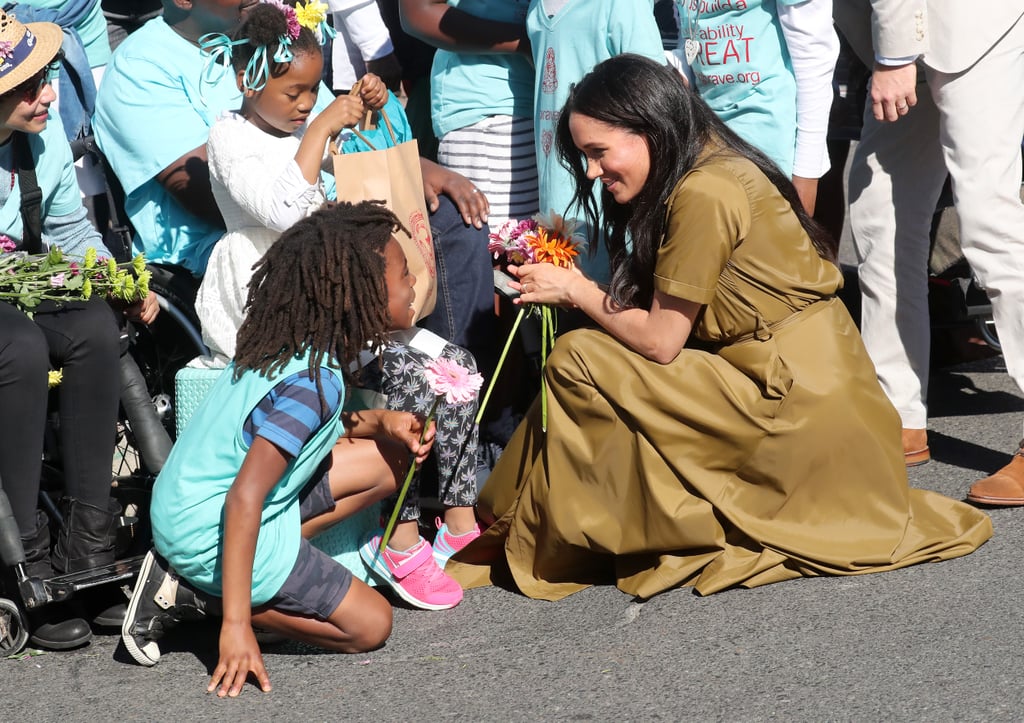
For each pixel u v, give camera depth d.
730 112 4.32
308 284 3.13
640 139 3.49
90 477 3.51
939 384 5.39
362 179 3.77
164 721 3.02
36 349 3.35
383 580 3.70
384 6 5.18
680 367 3.54
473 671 3.22
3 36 3.52
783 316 3.60
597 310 3.60
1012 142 4.11
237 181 3.64
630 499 3.59
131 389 3.71
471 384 3.28
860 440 3.64
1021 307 4.15
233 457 3.15
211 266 3.86
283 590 3.20
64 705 3.12
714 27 4.26
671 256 3.47
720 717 2.93
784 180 3.65
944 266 4.98
